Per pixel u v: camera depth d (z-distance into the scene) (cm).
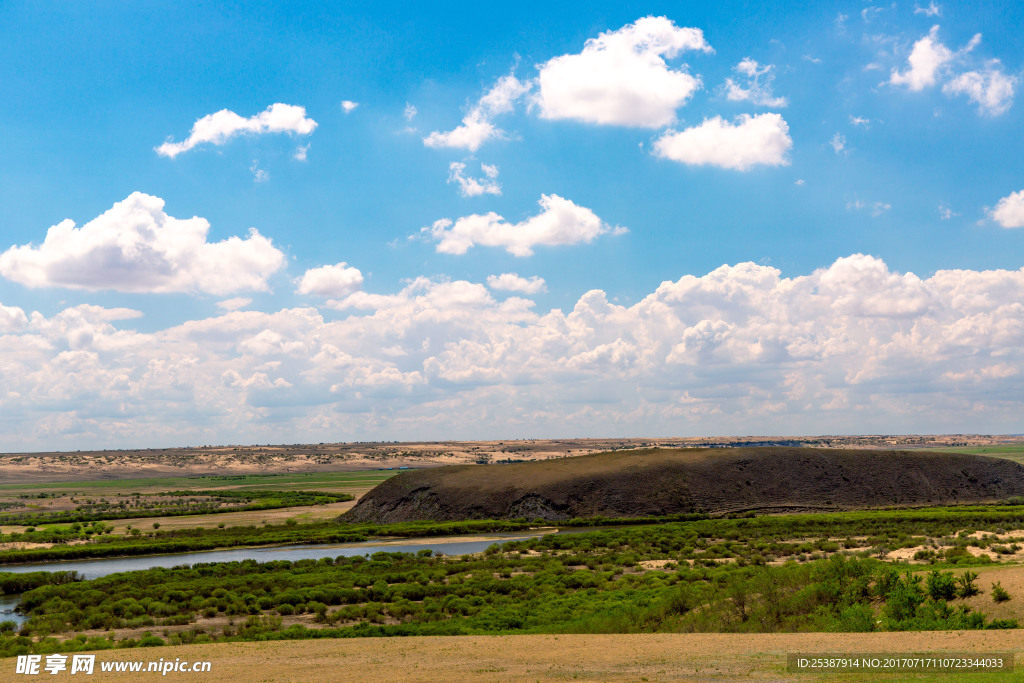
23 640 3391
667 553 6216
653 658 2022
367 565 5928
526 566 5631
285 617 3956
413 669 2002
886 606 2725
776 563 5209
